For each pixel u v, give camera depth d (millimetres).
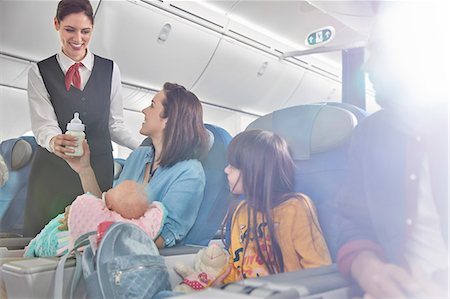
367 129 1090
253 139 1309
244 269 1269
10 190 1708
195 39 1599
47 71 1707
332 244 1144
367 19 1220
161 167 1580
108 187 1694
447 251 922
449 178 943
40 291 1200
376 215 1013
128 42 1671
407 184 987
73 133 1681
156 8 1598
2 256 1534
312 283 864
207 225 1443
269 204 1250
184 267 1357
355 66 1306
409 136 1010
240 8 1528
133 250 1287
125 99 1719
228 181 1384
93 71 1708
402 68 1050
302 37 1456
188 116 1566
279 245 1213
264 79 1490
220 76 1543
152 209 1504
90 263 1260
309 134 1210
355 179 1081
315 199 1191
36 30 1667
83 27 1662
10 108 1726
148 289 1241
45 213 1686
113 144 1746
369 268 936
